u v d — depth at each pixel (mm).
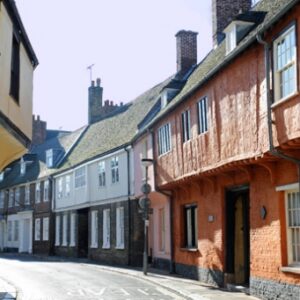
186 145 19016
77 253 35625
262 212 14258
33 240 44094
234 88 15008
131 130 30297
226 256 17016
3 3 12188
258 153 13383
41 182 43500
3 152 16281
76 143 42219
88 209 34781
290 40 12055
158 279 20000
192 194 20219
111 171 30656
